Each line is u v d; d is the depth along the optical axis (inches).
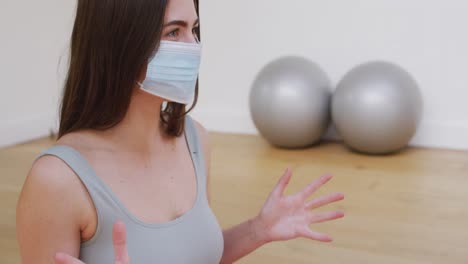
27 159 126.4
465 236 79.6
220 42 149.5
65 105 32.8
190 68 33.9
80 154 31.1
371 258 73.1
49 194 29.1
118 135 33.5
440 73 128.6
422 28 127.6
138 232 32.0
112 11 28.9
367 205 92.5
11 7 137.3
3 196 99.4
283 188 41.6
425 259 72.6
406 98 116.8
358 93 117.9
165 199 35.0
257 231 41.7
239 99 151.3
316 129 127.3
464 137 129.3
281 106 123.9
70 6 153.8
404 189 100.7
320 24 137.0
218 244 37.4
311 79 125.0
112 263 31.4
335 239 79.0
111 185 32.2
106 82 30.6
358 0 131.8
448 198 95.7
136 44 29.5
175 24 32.0
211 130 156.3
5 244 78.1
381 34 131.7
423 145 133.6
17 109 142.3
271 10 141.3
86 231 31.0
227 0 145.4
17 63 140.9
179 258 33.5
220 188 102.7
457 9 123.6
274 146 135.8
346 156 124.9
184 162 38.2
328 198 40.5
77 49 31.0
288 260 73.0
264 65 144.8
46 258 29.8
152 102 33.8
